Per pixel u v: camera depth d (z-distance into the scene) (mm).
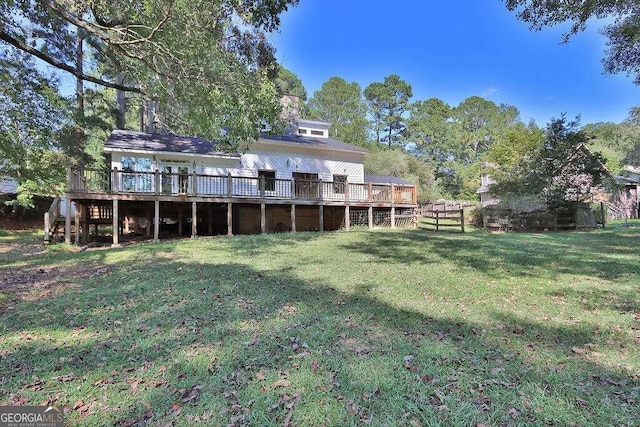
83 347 3414
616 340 3441
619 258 7793
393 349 3260
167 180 13852
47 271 7207
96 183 12336
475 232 15289
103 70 16281
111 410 2365
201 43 7039
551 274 6352
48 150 14391
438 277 6250
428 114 48781
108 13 6914
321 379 2711
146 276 6500
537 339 3488
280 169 17547
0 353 3287
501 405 2336
